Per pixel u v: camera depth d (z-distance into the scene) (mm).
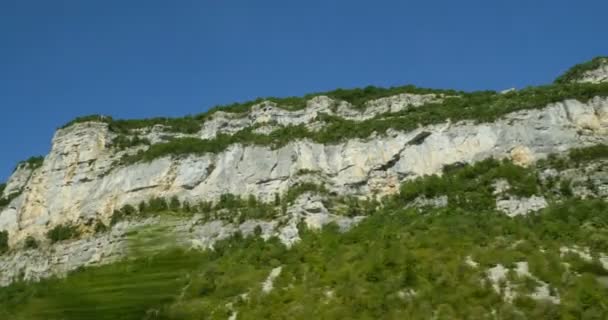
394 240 83125
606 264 71688
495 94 125688
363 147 112062
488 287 68688
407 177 106938
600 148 97875
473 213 90062
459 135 107062
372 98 133625
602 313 62781
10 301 93312
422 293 69375
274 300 74812
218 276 86062
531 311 64438
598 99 105250
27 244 116375
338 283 75375
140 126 134250
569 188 92062
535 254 73500
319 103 131125
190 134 132750
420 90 135125
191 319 75688
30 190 126250
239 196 110750
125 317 81500
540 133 102750
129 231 106688
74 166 124938
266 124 127562
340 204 103875
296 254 87562
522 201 90750
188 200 111938
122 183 117062
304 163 111688
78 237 113188
